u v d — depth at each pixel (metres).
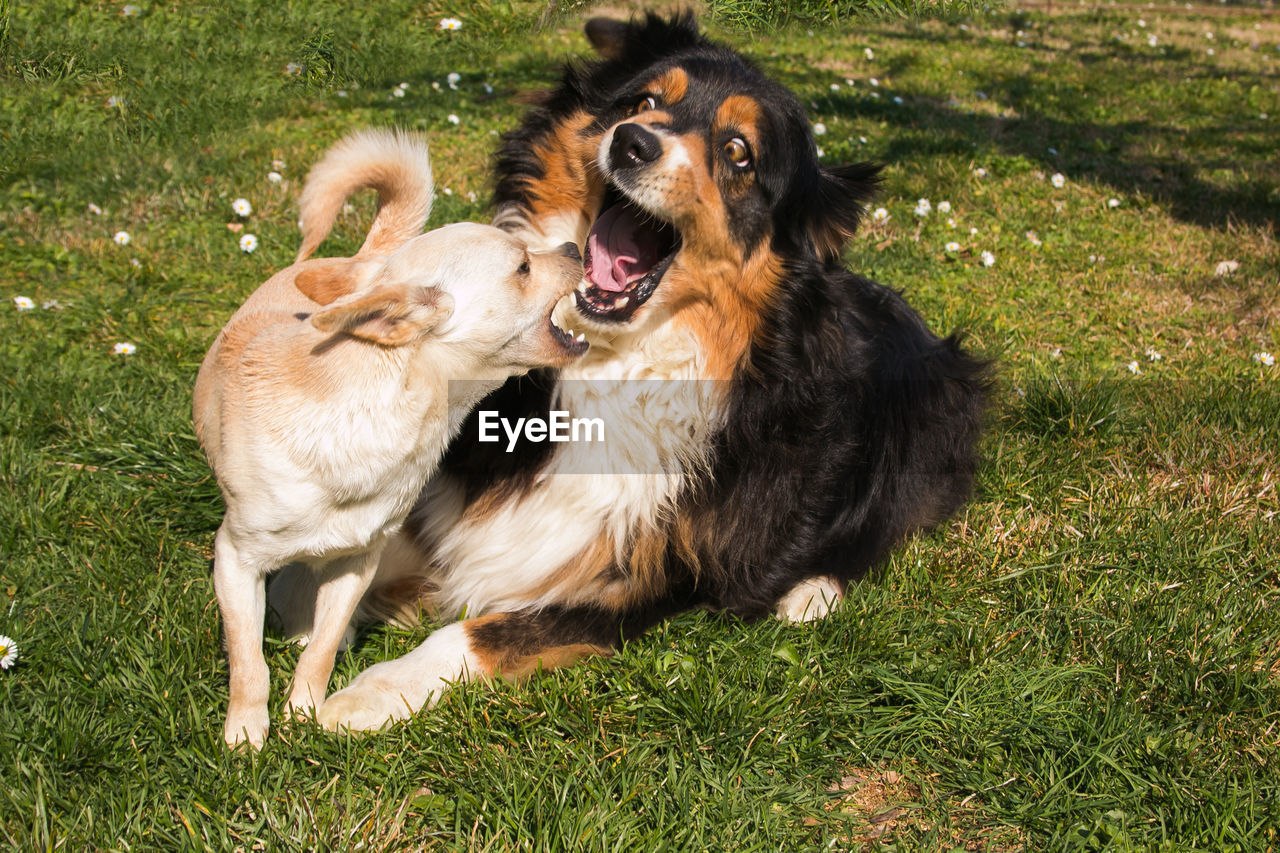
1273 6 8.33
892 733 1.54
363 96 3.04
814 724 1.55
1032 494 1.87
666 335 1.65
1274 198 3.09
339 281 1.53
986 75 4.68
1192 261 2.58
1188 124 4.07
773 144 1.66
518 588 1.66
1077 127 3.88
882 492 1.79
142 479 1.75
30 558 1.63
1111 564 1.75
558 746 1.50
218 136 2.61
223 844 1.40
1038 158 3.36
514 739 1.51
